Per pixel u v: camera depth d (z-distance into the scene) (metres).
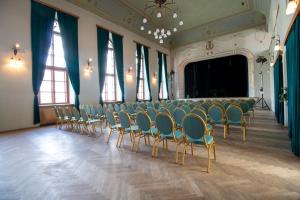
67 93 8.65
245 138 4.69
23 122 6.75
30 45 7.00
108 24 10.41
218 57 13.73
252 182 2.39
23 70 6.77
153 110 4.59
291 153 3.51
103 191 2.25
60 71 8.38
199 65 15.56
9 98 6.39
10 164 3.19
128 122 3.98
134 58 12.33
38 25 7.19
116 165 3.09
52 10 7.66
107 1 9.74
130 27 11.80
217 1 10.32
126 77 11.71
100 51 9.82
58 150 4.00
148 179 2.55
